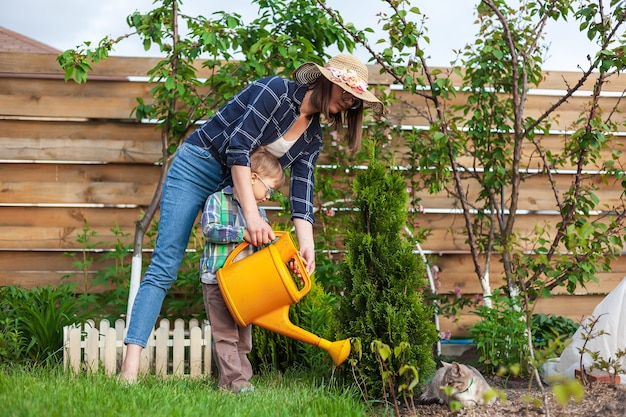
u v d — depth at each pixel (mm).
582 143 4770
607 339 3785
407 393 3473
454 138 5027
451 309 5387
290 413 2879
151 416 2521
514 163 4934
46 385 2934
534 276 4844
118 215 5371
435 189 5094
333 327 3664
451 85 4855
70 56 4668
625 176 5027
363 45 4832
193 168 3523
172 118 4949
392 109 5457
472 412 3137
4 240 5281
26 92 5219
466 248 5602
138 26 4898
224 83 5094
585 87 5629
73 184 5316
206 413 2674
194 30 4770
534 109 5613
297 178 3648
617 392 3242
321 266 5004
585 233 2426
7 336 4336
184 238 3576
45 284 5297
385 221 3613
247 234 3266
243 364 3543
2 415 2355
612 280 5684
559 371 3986
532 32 5020
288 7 5156
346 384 3594
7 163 5262
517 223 5633
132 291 4645
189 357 4543
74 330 4164
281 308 3221
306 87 3346
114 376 3301
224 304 3387
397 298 3498
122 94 5301
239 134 3285
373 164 3764
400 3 4797
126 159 5324
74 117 5262
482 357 4375
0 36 8031
